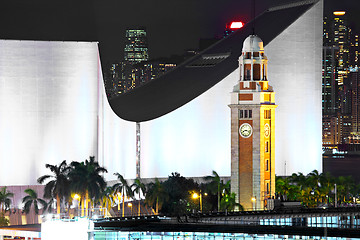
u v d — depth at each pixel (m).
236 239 120.88
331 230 120.06
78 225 129.12
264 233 119.56
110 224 143.25
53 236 128.88
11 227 186.25
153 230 127.12
